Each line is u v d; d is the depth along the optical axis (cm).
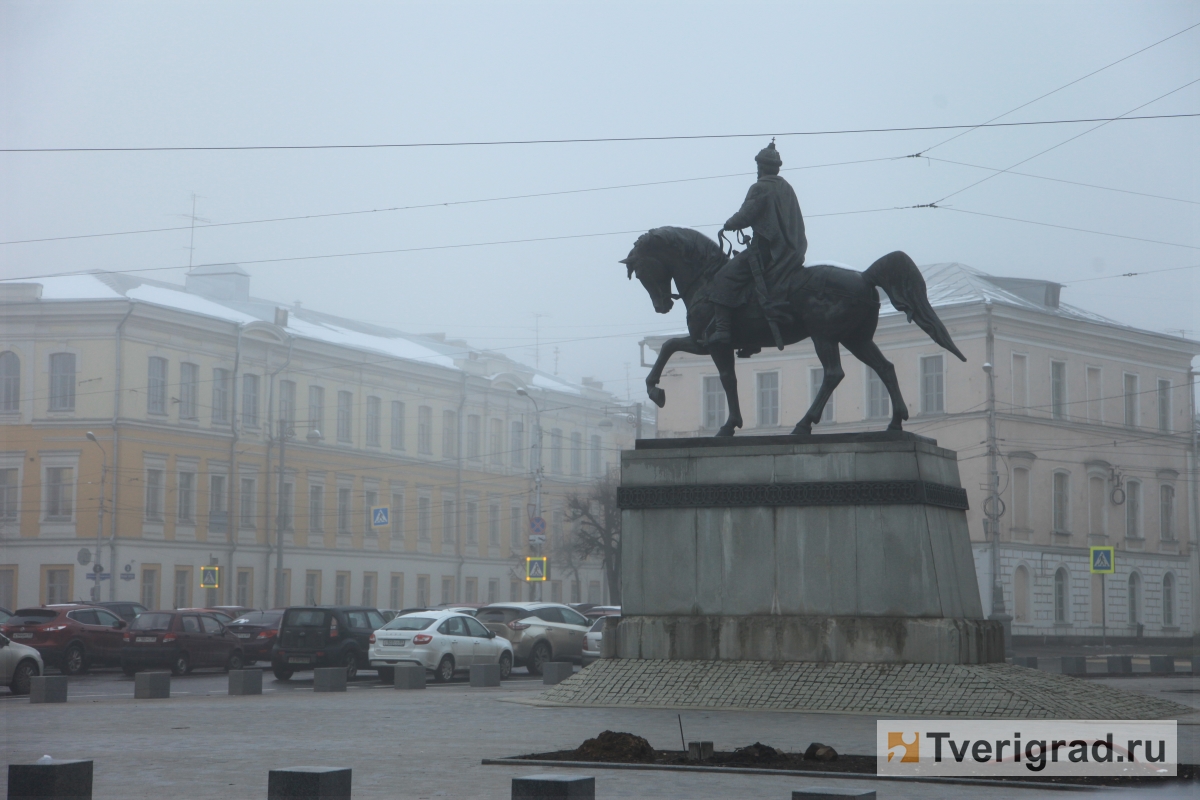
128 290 6169
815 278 1833
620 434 8812
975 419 5456
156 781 1103
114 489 5819
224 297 6988
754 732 1465
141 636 3269
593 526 6781
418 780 1107
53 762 904
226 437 6281
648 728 1514
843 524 1778
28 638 3278
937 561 1753
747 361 6059
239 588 6312
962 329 5541
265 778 1120
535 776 883
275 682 3067
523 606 3316
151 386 5997
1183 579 6184
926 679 1664
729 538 1836
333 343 6800
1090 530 5809
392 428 7144
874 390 5744
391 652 2919
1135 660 4150
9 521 5903
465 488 7556
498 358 8006
